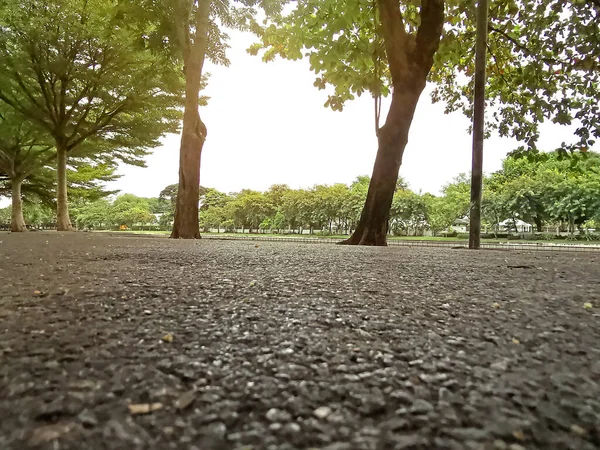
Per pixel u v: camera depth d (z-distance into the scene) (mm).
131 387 912
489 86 13461
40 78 19859
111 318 1567
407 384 964
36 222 76438
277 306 1863
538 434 744
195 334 1362
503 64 13172
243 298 2045
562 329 1503
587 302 2047
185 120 12844
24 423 735
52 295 2039
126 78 20328
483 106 8453
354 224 53219
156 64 18719
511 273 3324
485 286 2574
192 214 12688
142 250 5645
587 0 9164
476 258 4961
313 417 792
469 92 13734
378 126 10641
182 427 738
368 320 1616
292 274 3057
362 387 940
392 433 736
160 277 2787
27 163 26594
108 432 711
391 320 1622
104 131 23578
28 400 829
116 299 1955
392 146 8977
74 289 2229
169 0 12898
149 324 1484
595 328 1521
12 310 1683
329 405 847
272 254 5090
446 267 3762
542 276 3127
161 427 736
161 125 24203
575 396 911
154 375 986
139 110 22359
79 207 80438
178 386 925
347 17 9414
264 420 775
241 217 64438
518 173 42594
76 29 18594
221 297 2064
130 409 803
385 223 9109
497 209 37406
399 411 825
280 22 12523
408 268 3609
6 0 16609
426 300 2068
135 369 1022
